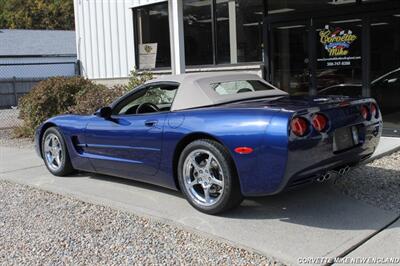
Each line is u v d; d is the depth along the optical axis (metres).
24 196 6.28
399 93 8.75
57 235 4.75
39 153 7.36
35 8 52.00
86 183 6.57
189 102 5.27
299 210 4.98
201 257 4.04
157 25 13.17
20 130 12.39
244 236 4.33
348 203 5.15
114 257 4.15
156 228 4.77
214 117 4.77
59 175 7.06
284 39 10.50
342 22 9.47
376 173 6.27
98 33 15.08
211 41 11.96
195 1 12.22
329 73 9.84
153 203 5.44
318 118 4.43
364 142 4.95
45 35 37.12
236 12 11.38
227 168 4.64
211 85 5.41
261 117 4.41
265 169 4.38
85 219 5.17
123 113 6.07
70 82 11.46
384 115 9.02
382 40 8.92
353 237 4.21
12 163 8.46
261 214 4.89
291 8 10.36
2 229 5.02
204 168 4.88
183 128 4.99
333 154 4.54
